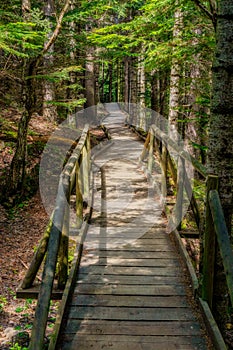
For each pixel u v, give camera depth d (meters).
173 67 8.16
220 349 3.06
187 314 3.74
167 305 3.89
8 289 5.61
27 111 8.29
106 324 3.57
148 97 19.66
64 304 3.68
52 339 3.20
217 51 3.45
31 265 3.77
